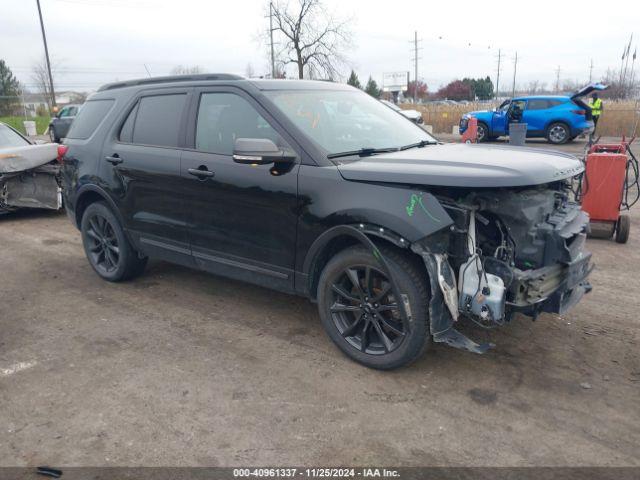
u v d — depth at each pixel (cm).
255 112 395
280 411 313
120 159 482
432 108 3503
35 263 614
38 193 852
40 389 341
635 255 617
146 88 487
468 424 299
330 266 359
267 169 379
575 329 414
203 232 429
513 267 323
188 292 508
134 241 496
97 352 390
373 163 348
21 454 279
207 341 405
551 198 351
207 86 432
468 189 317
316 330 421
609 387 334
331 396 328
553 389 332
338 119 412
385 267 325
